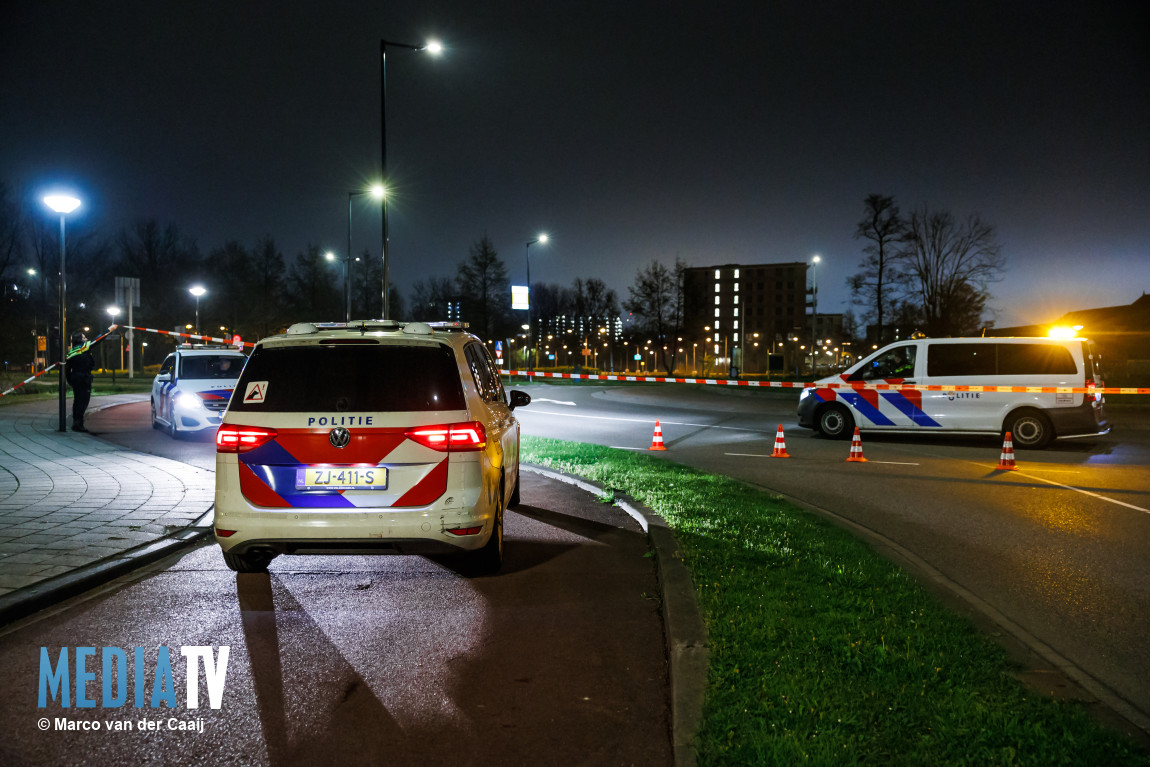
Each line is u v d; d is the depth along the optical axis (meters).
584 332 79.06
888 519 8.16
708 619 4.40
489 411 5.67
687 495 8.49
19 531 6.72
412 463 4.96
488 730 3.35
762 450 14.11
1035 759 2.90
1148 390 14.39
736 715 3.22
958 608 4.93
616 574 5.84
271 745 3.21
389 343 5.23
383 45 18.98
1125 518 8.20
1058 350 14.48
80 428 15.13
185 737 3.27
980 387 14.70
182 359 14.91
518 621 4.79
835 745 2.97
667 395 35.50
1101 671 4.10
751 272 148.88
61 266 14.69
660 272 57.84
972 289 42.69
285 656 4.19
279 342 5.23
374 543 4.93
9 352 42.53
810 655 3.90
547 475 10.61
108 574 5.56
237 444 4.98
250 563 5.38
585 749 3.19
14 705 3.56
